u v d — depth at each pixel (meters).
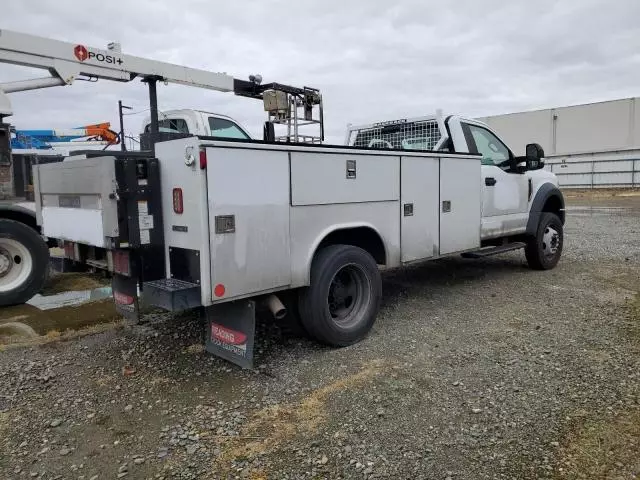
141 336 4.86
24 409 3.45
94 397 3.61
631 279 6.89
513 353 4.29
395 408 3.36
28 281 5.80
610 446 2.86
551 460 2.75
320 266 4.29
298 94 9.10
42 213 4.74
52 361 4.28
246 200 3.68
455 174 5.75
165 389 3.72
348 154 4.45
